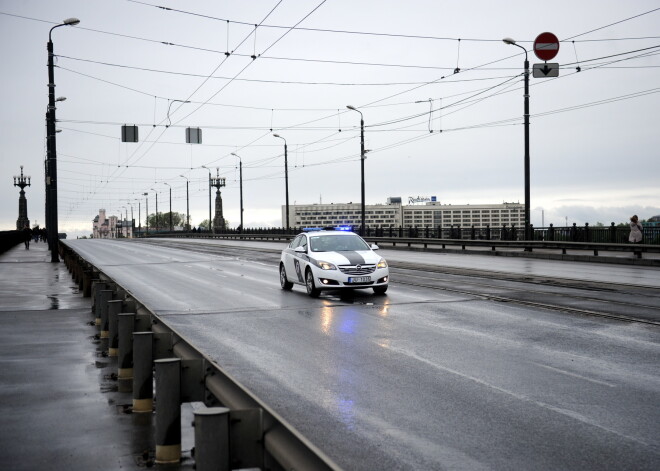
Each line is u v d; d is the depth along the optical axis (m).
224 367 8.86
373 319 13.05
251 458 3.81
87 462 5.21
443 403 6.95
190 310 15.01
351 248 18.17
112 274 26.67
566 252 34.97
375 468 5.12
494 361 8.96
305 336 11.27
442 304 15.05
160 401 5.21
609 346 9.84
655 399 6.99
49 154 33.72
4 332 11.81
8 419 6.40
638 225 30.52
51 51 32.69
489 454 5.40
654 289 17.28
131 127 38.56
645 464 5.13
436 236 48.66
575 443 5.64
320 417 6.50
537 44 28.91
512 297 15.89
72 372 8.51
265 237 75.00
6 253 47.25
